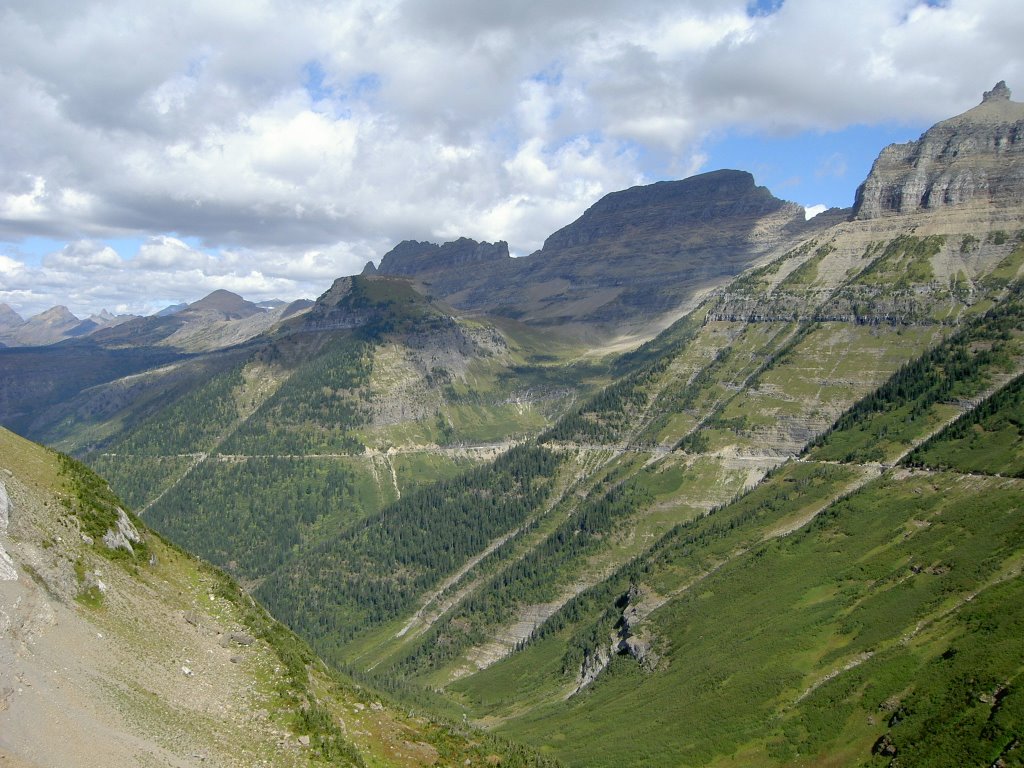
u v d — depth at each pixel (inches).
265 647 4352.9
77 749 2647.6
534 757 4635.8
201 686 3597.4
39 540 3737.7
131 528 4751.5
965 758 4891.7
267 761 3225.9
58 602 3435.0
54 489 4434.1
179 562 4982.8
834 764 5644.7
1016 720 4864.7
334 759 3501.5
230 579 5216.5
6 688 2711.6
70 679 2994.6
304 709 3791.8
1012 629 5866.1
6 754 2427.4
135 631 3688.5
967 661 5767.7
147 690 3280.0
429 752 4180.6
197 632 4111.7
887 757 5378.9
